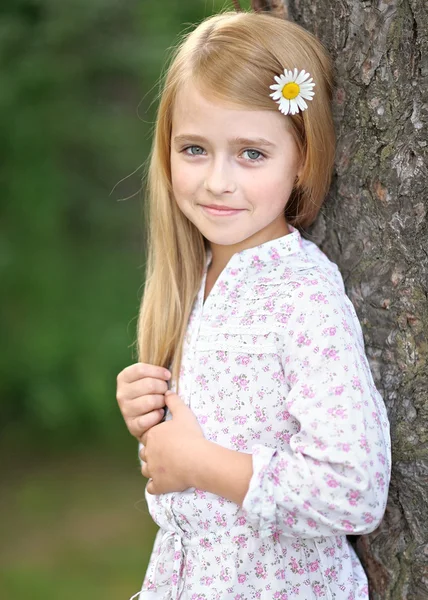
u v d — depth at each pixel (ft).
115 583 14.67
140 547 15.94
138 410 6.68
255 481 5.67
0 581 14.85
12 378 19.49
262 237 6.51
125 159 19.33
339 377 5.72
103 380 19.17
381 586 6.56
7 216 19.15
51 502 17.85
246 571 6.06
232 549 6.08
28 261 19.34
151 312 7.14
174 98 6.30
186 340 6.75
